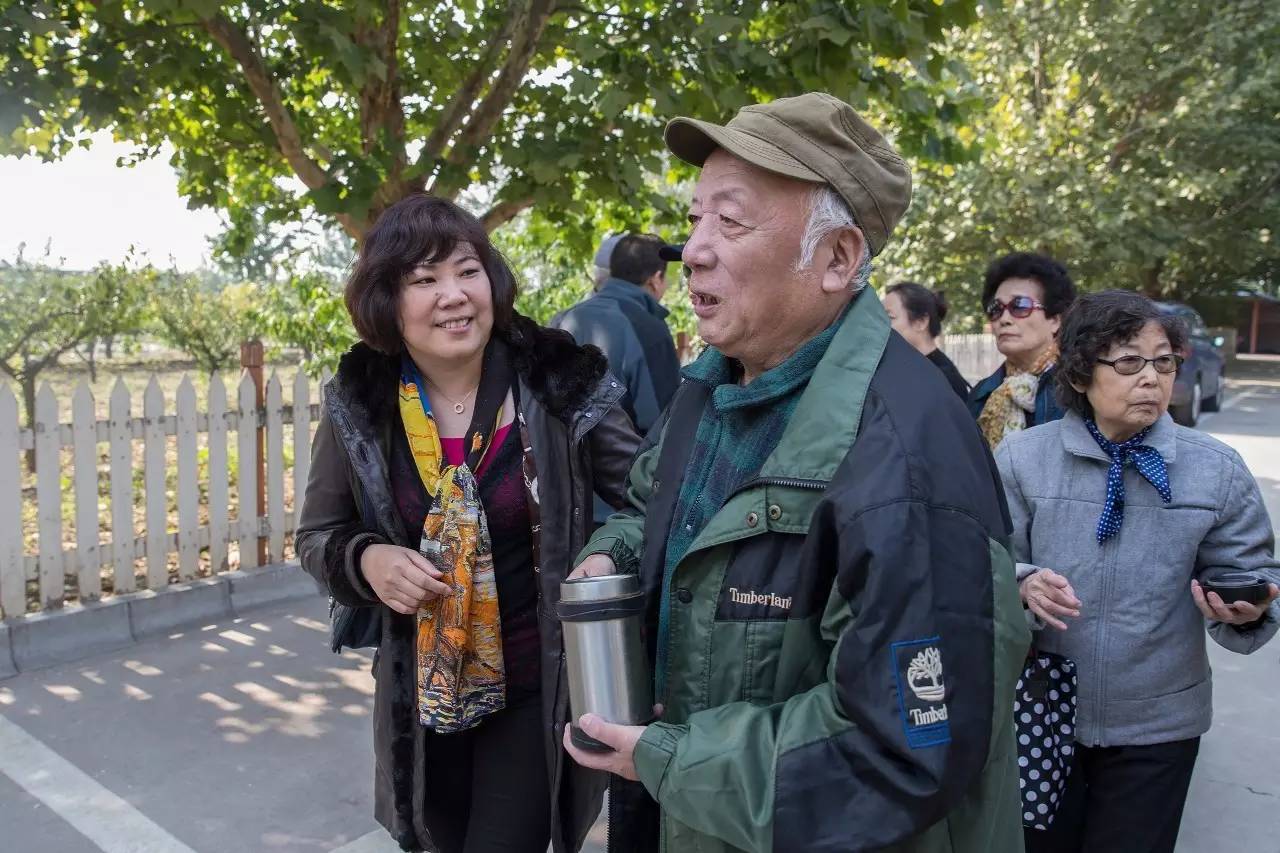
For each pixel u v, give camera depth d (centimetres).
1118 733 206
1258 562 201
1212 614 194
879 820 110
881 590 112
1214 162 1820
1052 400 292
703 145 137
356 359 190
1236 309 2842
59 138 565
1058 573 212
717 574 133
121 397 475
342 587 187
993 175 1598
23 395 977
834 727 115
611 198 491
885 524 114
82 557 464
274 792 334
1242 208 2005
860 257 133
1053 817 204
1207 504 202
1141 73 1712
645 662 138
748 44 448
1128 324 201
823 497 121
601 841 314
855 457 121
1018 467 222
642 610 139
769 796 114
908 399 124
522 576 195
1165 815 206
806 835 112
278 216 609
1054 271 299
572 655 135
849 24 427
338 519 201
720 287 133
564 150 450
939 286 1731
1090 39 1683
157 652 458
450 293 179
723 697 131
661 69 462
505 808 193
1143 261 1812
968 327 1822
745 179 130
